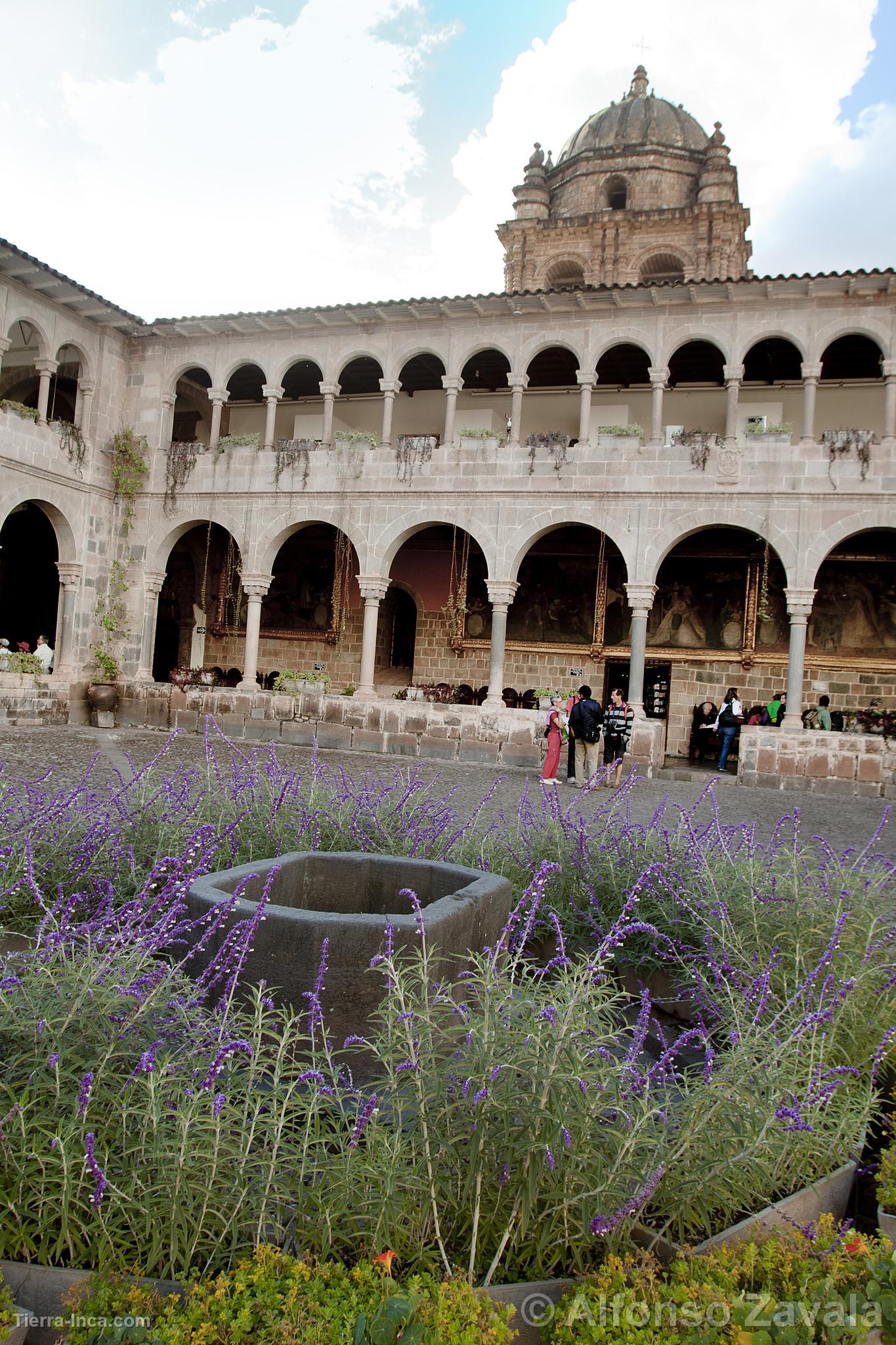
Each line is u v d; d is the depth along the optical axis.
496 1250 3.19
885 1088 5.05
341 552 29.67
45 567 31.78
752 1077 3.93
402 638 30.19
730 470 22.45
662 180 37.44
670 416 26.72
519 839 8.35
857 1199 4.25
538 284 37.69
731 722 23.31
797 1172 3.91
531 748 22.53
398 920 4.86
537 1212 3.19
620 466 23.28
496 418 28.42
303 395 30.84
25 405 26.70
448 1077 3.39
